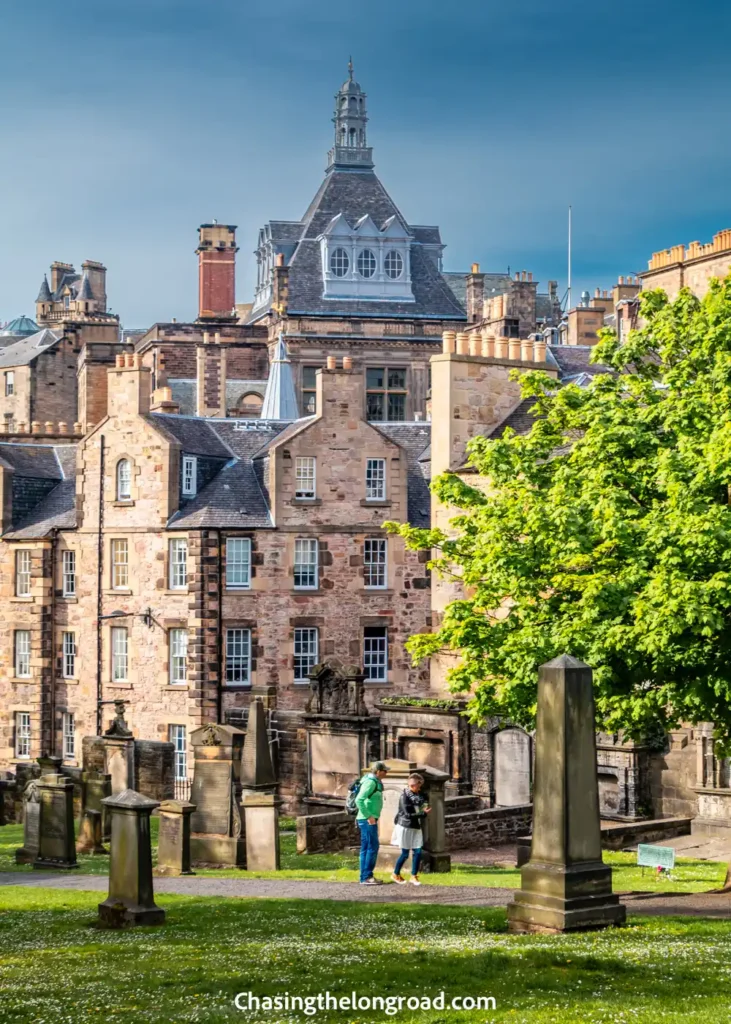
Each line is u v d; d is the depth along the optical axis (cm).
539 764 2153
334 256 11419
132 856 2397
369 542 7075
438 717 5184
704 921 2227
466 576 3669
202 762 3869
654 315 3803
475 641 3466
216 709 6762
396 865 3023
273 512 6912
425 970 1858
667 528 3047
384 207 11706
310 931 2236
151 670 6950
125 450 7106
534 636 3228
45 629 7388
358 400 7069
